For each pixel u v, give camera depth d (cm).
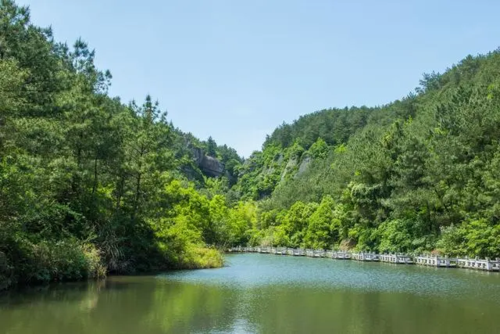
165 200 3603
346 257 5747
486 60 11125
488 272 3588
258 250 7850
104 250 3012
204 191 12481
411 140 5234
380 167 5844
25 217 2039
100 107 3088
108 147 3064
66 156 2878
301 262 5003
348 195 6344
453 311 1764
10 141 1972
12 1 2691
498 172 3881
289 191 10012
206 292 2245
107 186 3506
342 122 16575
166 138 3631
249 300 2006
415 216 5209
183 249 3834
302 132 18962
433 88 12756
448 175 4625
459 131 4875
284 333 1373
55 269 2358
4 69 1980
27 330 1337
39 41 2750
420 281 2908
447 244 4356
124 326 1414
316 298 2106
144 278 2873
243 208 10569
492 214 3897
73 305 1762
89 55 4372
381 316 1658
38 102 2577
